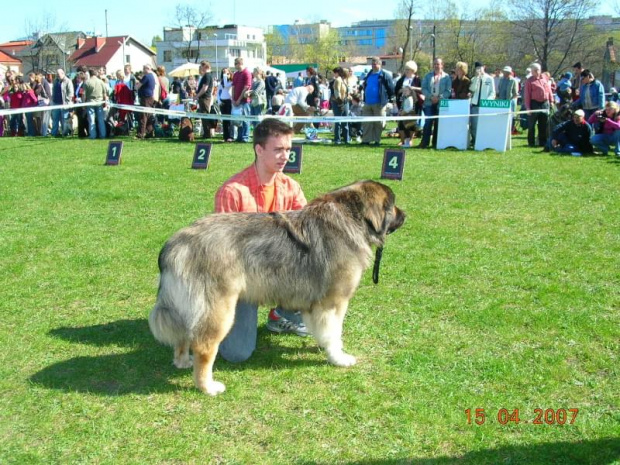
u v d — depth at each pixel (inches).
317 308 160.6
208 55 3243.1
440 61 571.2
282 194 182.1
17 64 2659.9
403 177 417.4
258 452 129.6
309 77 820.0
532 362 166.2
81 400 149.9
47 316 199.9
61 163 498.9
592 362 165.0
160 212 331.9
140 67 2834.6
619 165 464.1
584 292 213.0
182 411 145.8
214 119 679.7
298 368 167.6
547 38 1733.5
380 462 125.4
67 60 2527.1
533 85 583.8
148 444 132.7
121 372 164.2
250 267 150.3
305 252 153.7
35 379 159.6
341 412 144.7
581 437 132.4
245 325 168.7
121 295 218.5
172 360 171.3
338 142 641.0
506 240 275.9
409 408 145.1
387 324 192.9
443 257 254.2
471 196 359.3
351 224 157.9
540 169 447.2
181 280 146.0
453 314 199.2
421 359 169.0
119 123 724.7
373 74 602.2
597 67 1800.0
